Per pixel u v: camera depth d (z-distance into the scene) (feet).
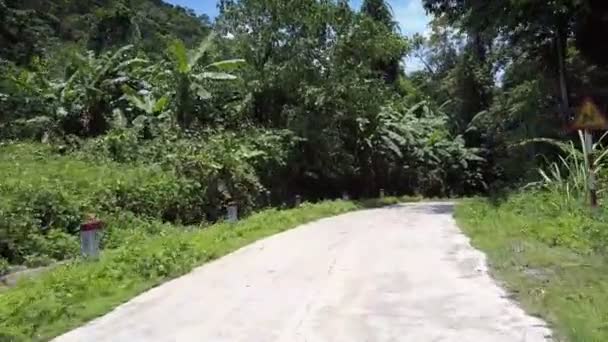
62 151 67.41
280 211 67.87
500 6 66.69
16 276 34.40
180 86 77.87
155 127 74.23
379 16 115.55
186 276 30.78
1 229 37.91
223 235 44.09
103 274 28.99
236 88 89.97
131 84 85.40
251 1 94.32
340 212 75.15
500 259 30.96
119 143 66.08
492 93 146.72
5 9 104.27
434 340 18.54
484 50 146.20
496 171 138.21
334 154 99.76
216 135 73.77
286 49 94.43
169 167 60.80
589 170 45.98
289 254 37.27
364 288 26.35
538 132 76.69
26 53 104.83
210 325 21.24
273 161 82.23
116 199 49.67
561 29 69.15
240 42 94.02
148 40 142.82
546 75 78.38
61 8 169.78
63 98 78.89
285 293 25.99
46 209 42.78
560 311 20.29
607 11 61.67
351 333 19.61
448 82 157.28
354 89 97.25
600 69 74.18
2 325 20.77
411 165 127.95
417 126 130.52
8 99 79.15
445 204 94.27
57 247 40.06
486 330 19.38
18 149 64.03
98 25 131.34
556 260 29.43
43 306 22.94
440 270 29.91
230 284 28.35
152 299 25.62
